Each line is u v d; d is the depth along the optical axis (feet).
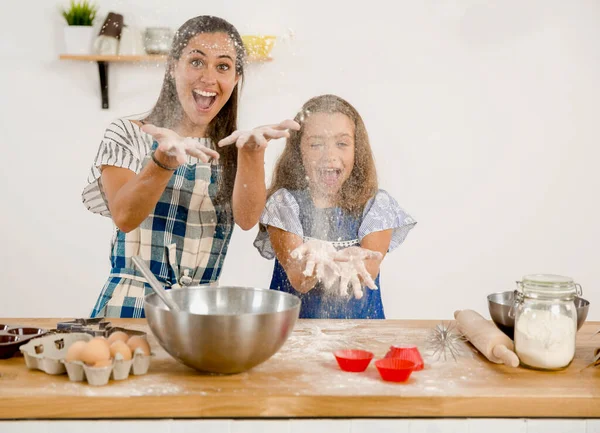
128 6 11.11
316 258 5.54
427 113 11.55
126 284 6.27
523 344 4.51
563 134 11.69
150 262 6.32
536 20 11.48
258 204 6.10
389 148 11.57
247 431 3.93
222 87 6.33
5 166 11.20
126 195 5.66
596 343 5.25
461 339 5.30
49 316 11.49
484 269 11.84
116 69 11.06
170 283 6.32
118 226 5.91
